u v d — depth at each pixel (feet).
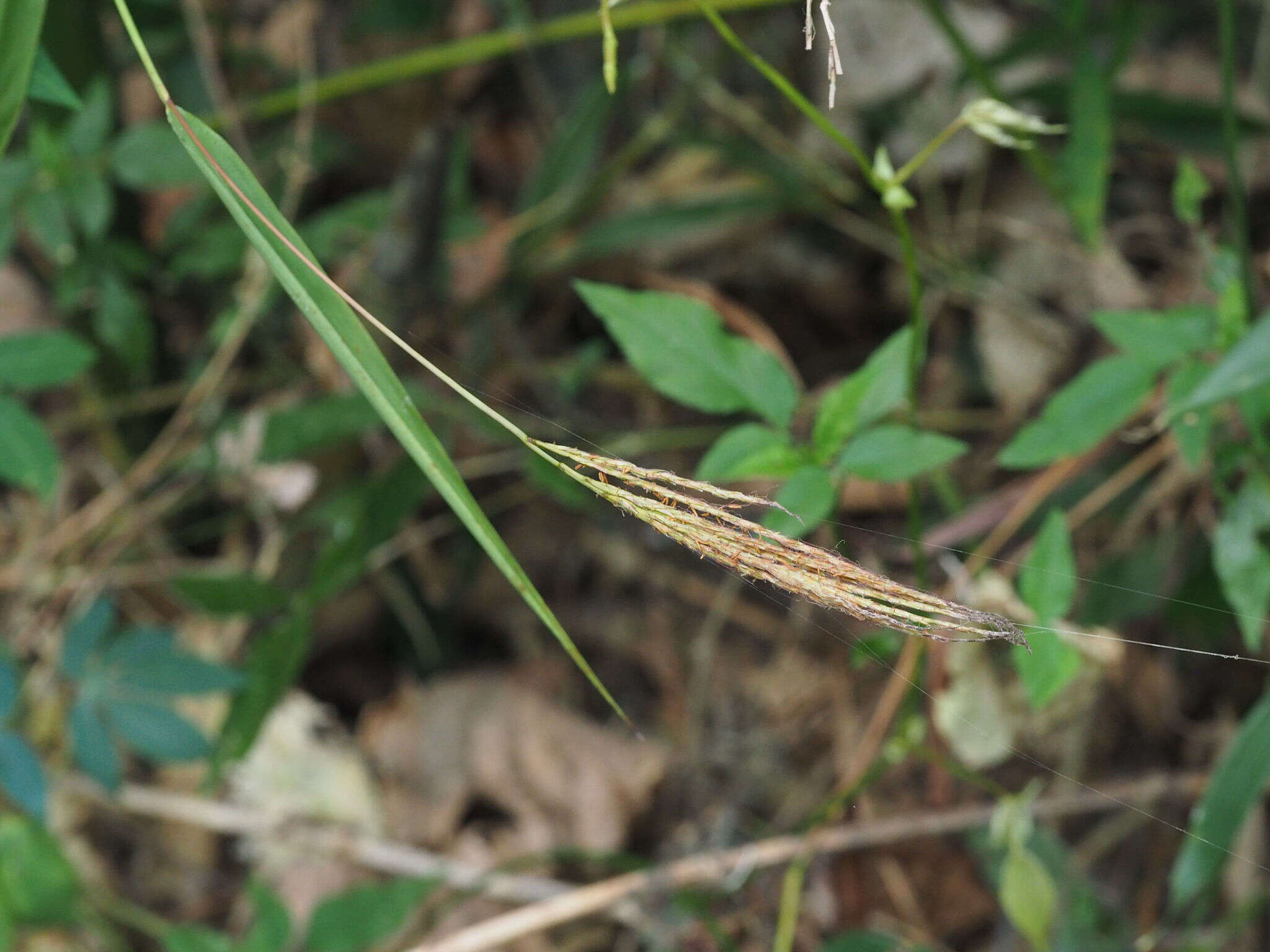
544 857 2.89
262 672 2.78
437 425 3.12
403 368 3.22
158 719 2.68
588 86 3.73
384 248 3.12
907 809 2.93
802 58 3.64
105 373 3.23
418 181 3.05
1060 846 2.83
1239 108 3.36
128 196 3.02
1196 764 2.91
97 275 2.96
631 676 3.30
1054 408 2.50
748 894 2.90
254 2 3.89
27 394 3.41
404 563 3.33
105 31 3.14
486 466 3.13
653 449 3.17
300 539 3.29
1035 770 2.90
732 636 3.27
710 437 3.12
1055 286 3.29
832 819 2.77
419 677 3.34
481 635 3.42
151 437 3.40
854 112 3.52
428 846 3.06
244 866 3.04
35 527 3.28
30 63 2.22
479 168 3.85
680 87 3.73
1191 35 3.48
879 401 2.44
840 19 3.54
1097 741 2.93
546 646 3.35
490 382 3.34
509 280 3.40
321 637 3.29
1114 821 2.90
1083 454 2.73
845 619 2.69
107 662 2.69
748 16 3.66
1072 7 2.91
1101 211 2.92
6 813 2.90
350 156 3.69
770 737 3.10
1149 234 3.28
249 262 2.97
